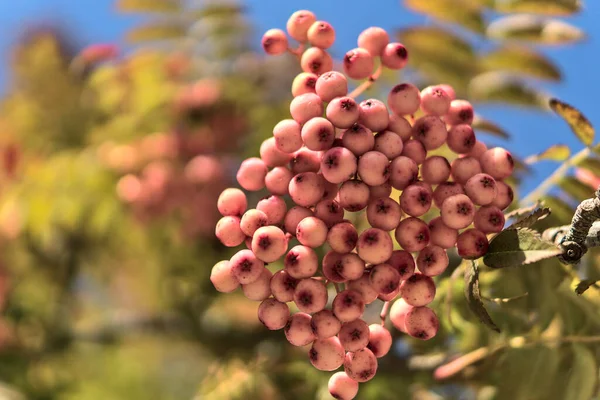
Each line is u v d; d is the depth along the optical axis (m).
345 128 0.45
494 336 0.54
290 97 0.79
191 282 0.83
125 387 0.90
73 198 0.83
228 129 0.82
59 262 0.89
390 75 0.62
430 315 0.45
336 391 0.45
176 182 0.82
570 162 0.51
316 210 0.45
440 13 0.58
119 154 0.83
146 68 0.80
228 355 0.72
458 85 0.60
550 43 0.58
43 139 0.90
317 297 0.43
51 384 0.84
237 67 0.81
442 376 0.54
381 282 0.44
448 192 0.45
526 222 0.45
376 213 0.44
